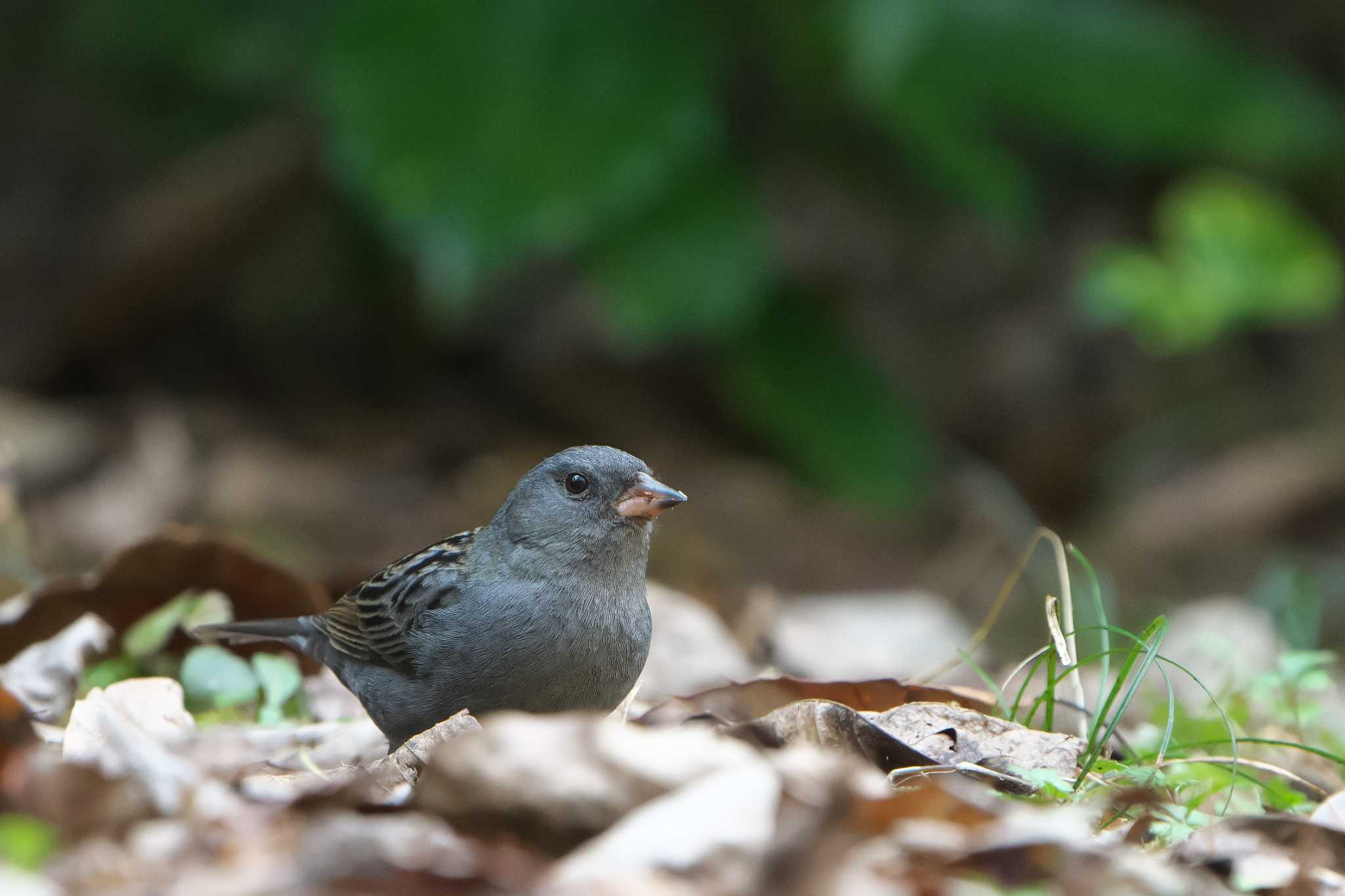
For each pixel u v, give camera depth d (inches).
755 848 156.9
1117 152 647.1
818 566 566.3
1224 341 674.8
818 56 593.6
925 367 660.7
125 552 283.4
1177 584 581.9
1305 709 281.9
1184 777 228.7
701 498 603.2
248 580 294.5
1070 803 203.0
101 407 614.5
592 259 567.8
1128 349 670.5
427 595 258.1
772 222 637.3
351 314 670.5
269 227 631.8
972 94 584.4
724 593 382.3
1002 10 569.3
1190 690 360.2
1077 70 575.5
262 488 571.2
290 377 664.4
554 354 668.7
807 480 624.1
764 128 627.5
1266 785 235.9
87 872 151.3
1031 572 569.9
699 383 666.2
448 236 518.0
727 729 213.8
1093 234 683.4
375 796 197.9
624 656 258.1
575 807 167.6
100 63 642.8
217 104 644.7
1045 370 663.1
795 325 637.9
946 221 669.3
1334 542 609.6
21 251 638.5
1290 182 668.1
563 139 526.6
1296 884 177.5
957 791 177.2
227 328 659.4
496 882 148.5
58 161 649.6
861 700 249.0
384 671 264.8
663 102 537.3
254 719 273.3
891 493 617.0
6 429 561.9
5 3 653.9
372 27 527.5
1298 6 686.5
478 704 256.8
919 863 166.4
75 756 198.7
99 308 626.2
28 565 404.8
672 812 161.5
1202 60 582.2
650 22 544.4
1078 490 661.9
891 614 432.5
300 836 161.8
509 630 251.8
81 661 274.4
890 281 661.9
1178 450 655.1
